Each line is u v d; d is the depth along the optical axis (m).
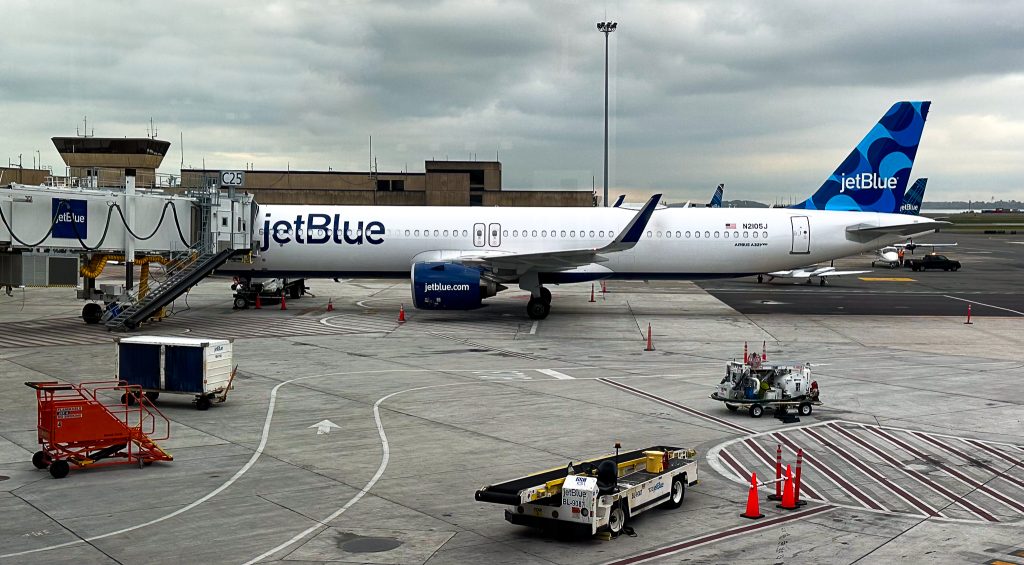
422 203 135.00
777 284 87.12
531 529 18.45
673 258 57.50
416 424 27.58
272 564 16.27
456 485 21.30
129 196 48.50
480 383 34.50
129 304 48.66
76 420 22.20
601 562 16.59
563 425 27.59
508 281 54.88
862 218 58.53
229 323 51.78
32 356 38.94
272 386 33.44
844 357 42.25
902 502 20.52
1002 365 40.12
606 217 57.47
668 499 19.73
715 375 36.88
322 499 20.17
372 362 39.16
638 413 29.45
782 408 29.38
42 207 45.12
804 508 20.02
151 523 18.48
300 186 146.75
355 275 57.50
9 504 19.69
